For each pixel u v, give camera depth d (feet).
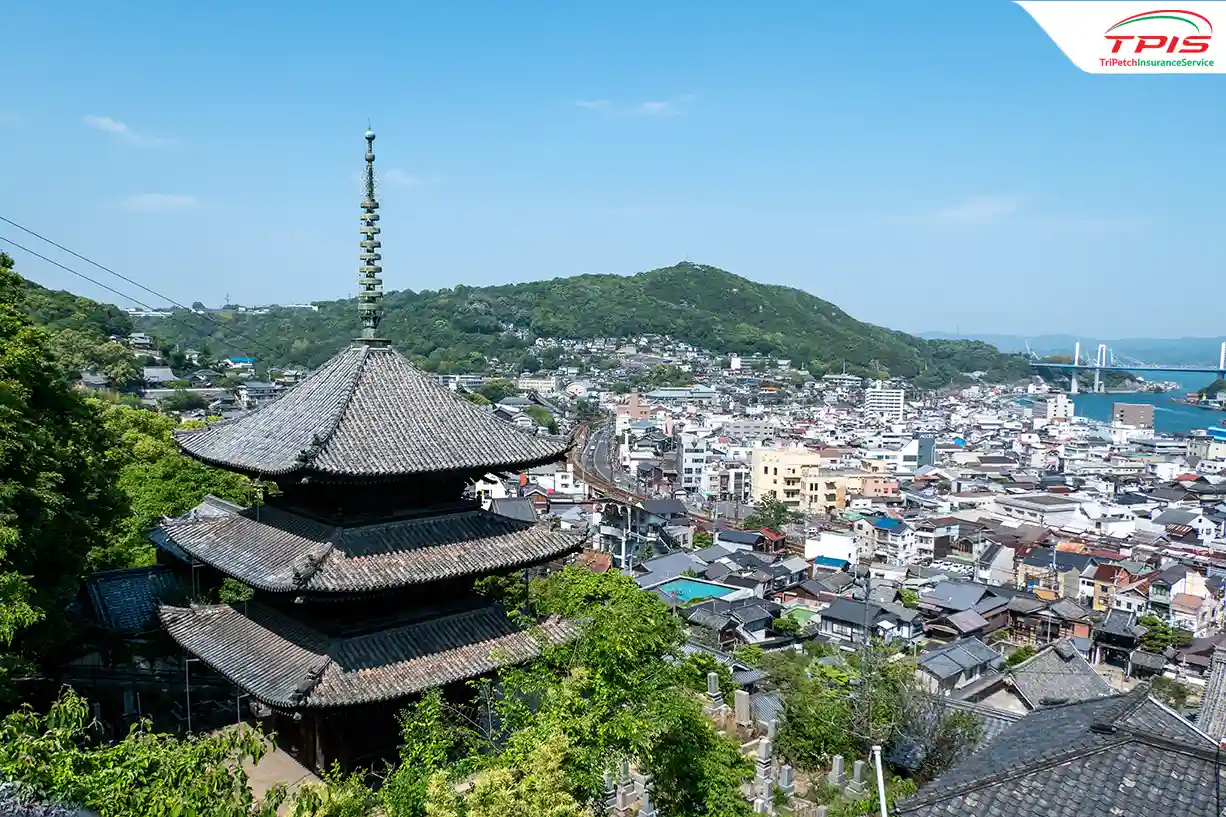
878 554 442.91
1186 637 312.50
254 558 98.37
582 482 568.00
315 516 99.86
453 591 104.58
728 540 449.89
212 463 103.14
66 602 117.50
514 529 106.63
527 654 100.27
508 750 74.49
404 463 94.32
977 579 408.05
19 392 106.93
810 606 361.71
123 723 120.67
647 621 98.43
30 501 103.65
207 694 124.47
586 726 78.74
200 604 118.62
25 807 51.13
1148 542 445.37
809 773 136.98
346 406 99.14
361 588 89.30
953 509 531.50
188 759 60.70
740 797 96.73
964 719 134.10
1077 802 58.13
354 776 78.23
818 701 146.00
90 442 130.82
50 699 120.78
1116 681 297.33
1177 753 60.75
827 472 586.04
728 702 167.94
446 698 97.86
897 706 137.28
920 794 60.23
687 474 613.11
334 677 89.20
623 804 110.52
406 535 98.89
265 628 102.53
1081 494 565.94
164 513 170.71
